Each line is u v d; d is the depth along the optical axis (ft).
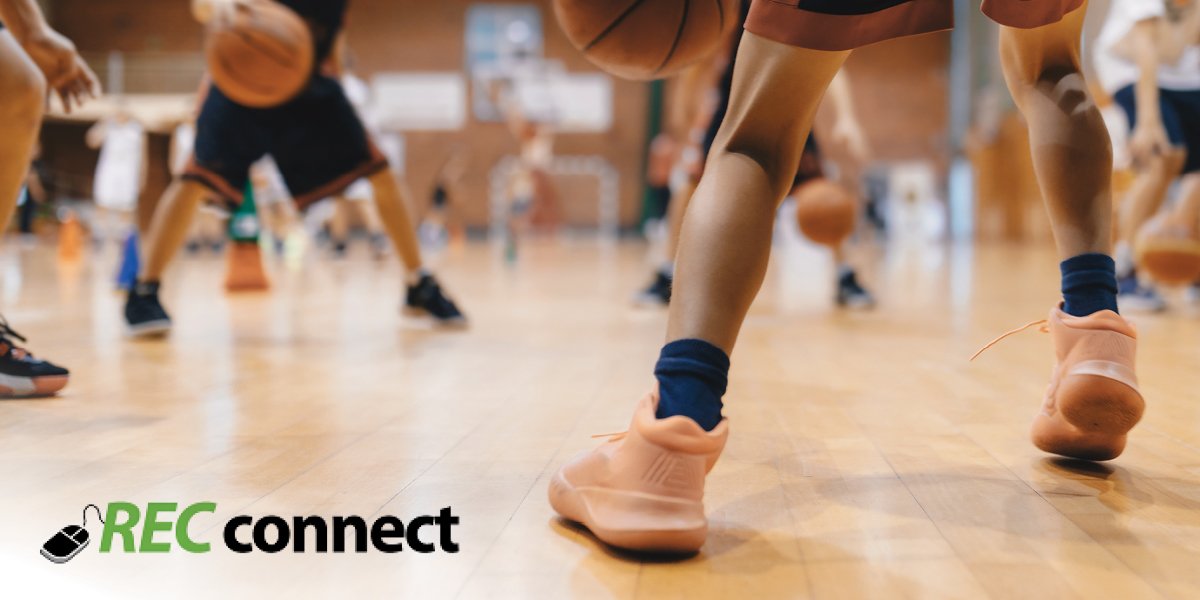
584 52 3.63
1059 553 2.96
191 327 9.59
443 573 2.80
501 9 48.88
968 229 46.80
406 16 49.11
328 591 2.66
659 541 2.87
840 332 9.60
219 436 4.63
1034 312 11.76
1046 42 3.76
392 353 7.80
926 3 3.11
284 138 8.68
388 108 49.44
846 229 11.46
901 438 4.64
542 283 17.04
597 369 6.97
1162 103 11.21
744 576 2.78
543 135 46.42
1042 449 4.15
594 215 49.34
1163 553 2.96
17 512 3.35
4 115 4.60
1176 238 10.64
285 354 7.70
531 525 3.26
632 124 48.93
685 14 3.49
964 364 7.29
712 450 3.00
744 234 3.11
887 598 2.61
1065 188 3.73
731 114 3.29
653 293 12.36
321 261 26.07
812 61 3.13
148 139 39.91
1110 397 3.58
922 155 48.96
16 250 30.53
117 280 13.74
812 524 3.27
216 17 7.95
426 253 32.01
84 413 5.18
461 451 4.33
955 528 3.22
